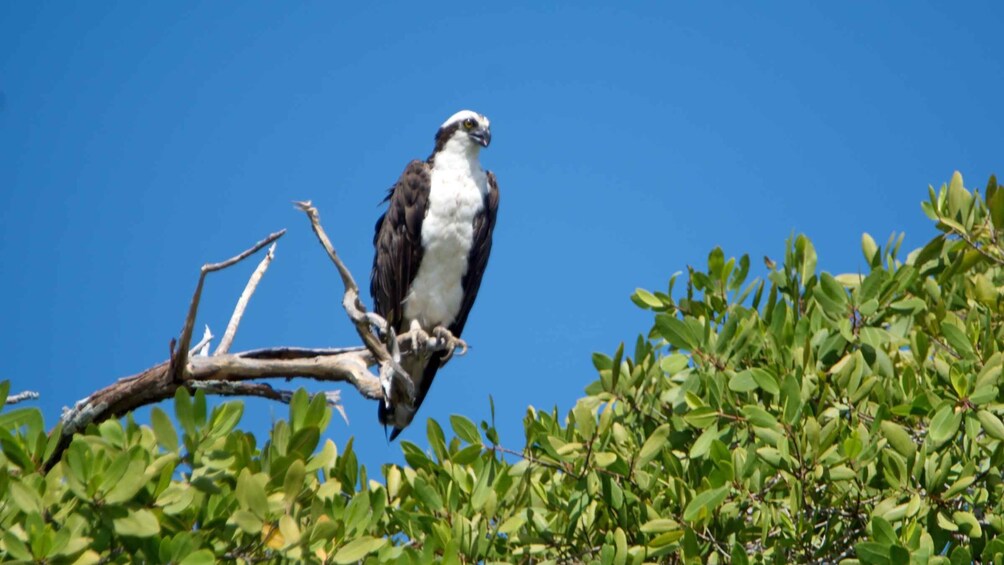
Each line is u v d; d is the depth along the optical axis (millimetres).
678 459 10547
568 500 10766
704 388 10750
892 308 11023
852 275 11875
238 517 8445
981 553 9680
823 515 10398
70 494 8578
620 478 10555
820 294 10969
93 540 8391
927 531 9586
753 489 9992
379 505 9648
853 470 9570
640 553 9742
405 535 10664
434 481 10734
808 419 9562
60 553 8039
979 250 11633
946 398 9859
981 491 9883
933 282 11359
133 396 12055
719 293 12297
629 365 11609
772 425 9781
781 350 10742
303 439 9195
